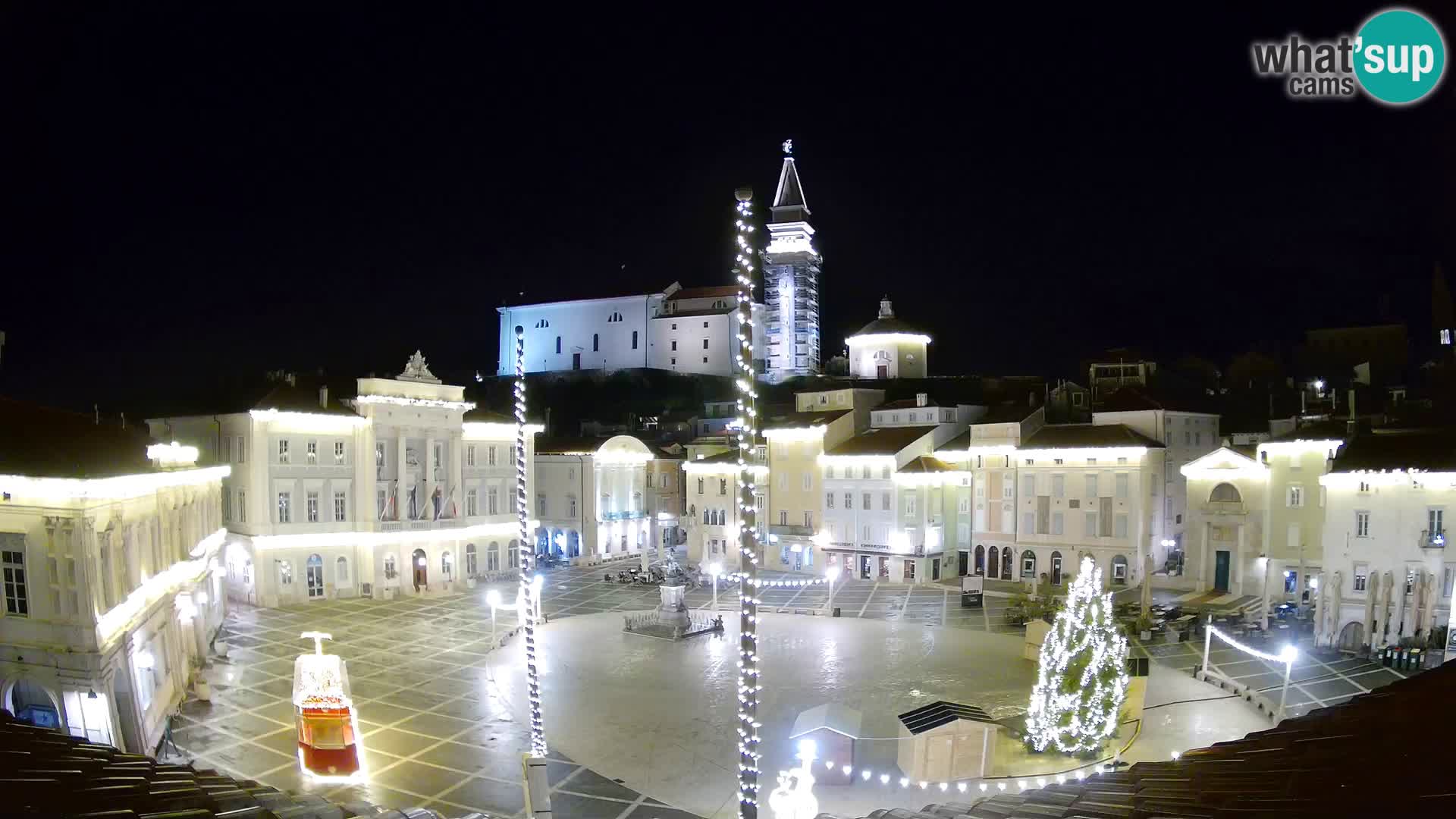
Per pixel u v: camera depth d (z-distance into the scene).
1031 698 42.09
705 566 103.81
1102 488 86.25
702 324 171.38
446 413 90.00
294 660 58.72
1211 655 60.12
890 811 19.09
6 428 43.12
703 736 44.56
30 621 38.88
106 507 40.19
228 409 79.62
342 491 82.81
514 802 36.59
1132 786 14.88
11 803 12.02
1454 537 58.66
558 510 113.38
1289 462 75.06
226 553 80.31
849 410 104.56
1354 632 61.84
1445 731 12.89
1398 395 105.88
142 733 41.50
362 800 36.66
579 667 57.94
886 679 54.84
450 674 55.97
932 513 93.81
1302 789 11.87
